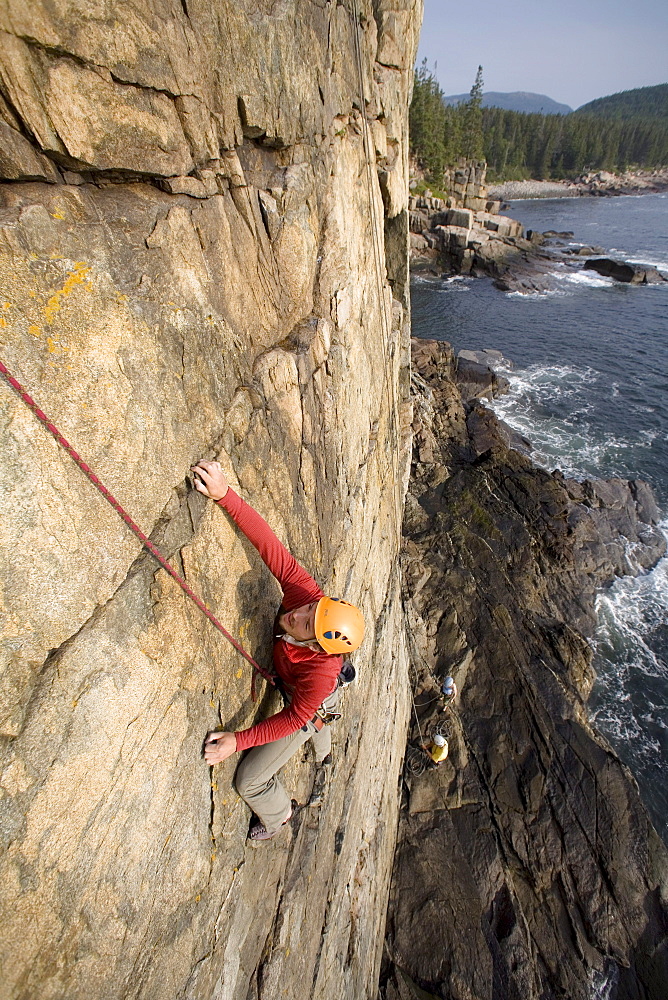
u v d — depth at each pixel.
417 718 9.73
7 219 1.45
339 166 4.05
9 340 1.43
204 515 2.36
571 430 20.75
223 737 2.46
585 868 7.97
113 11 1.58
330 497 4.20
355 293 4.71
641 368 26.06
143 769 2.01
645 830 8.35
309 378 3.39
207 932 2.51
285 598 2.88
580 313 34.41
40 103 1.48
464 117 77.31
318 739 3.70
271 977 3.12
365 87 5.19
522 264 45.06
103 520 1.77
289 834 3.54
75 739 1.67
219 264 2.38
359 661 5.43
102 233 1.74
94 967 1.81
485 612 11.80
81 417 1.67
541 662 10.94
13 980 1.51
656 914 7.63
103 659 1.78
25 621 1.51
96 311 1.70
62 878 1.65
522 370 25.84
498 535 14.06
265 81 2.53
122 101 1.70
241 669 2.78
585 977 7.04
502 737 9.54
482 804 8.60
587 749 9.37
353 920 5.19
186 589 2.22
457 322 33.12
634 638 12.73
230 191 2.45
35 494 1.53
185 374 2.16
